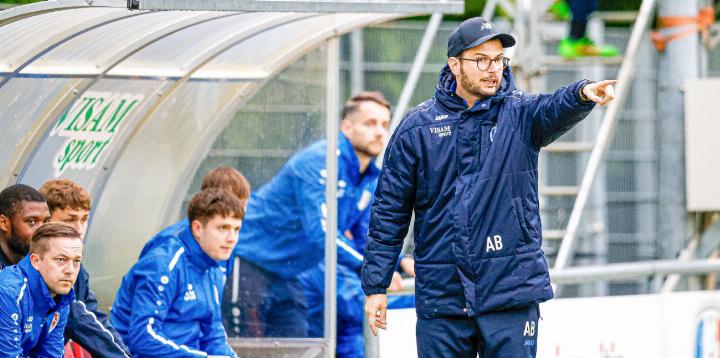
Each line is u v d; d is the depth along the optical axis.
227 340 25.22
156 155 25.59
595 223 37.94
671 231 33.41
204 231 23.08
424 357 18.62
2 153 22.52
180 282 23.00
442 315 18.38
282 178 25.72
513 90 18.11
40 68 22.20
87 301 21.00
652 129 40.06
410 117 18.34
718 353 27.48
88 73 22.83
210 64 25.64
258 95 25.78
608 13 38.41
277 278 25.73
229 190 24.80
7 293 18.31
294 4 19.53
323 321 25.72
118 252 25.38
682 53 32.94
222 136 25.91
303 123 25.78
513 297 17.92
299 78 25.69
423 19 37.88
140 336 22.52
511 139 17.91
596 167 33.16
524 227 17.92
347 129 27.89
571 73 39.06
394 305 27.88
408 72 37.16
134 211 25.50
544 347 25.20
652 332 26.45
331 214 25.61
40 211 20.09
